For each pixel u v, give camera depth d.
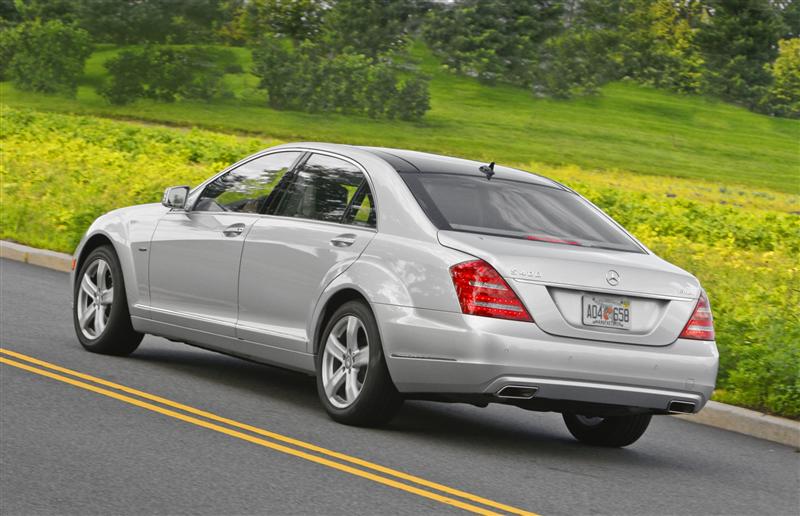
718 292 18.80
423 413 10.95
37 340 12.67
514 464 9.00
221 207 11.32
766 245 33.06
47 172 30.34
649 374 9.02
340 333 9.77
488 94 140.88
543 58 148.25
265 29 142.50
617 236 10.06
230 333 10.77
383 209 9.73
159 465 7.95
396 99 124.38
